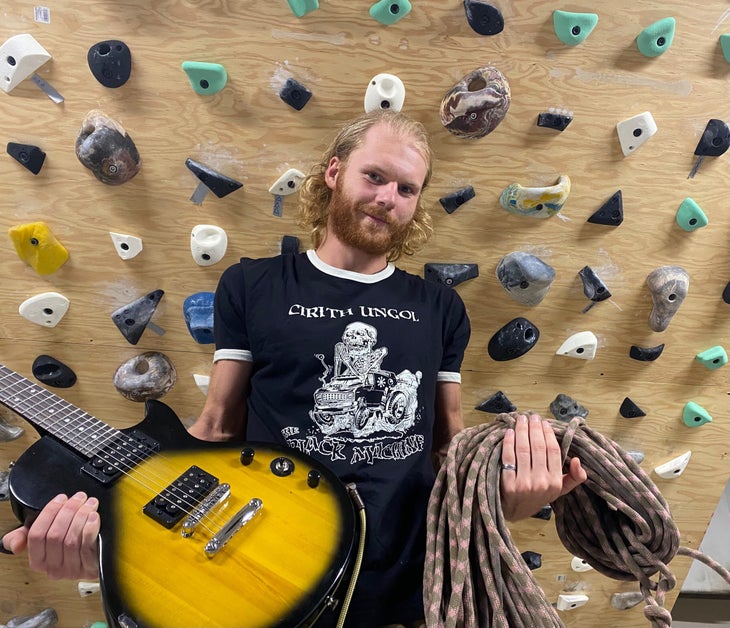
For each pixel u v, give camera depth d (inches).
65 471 33.5
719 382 61.3
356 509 34.7
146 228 52.1
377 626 37.0
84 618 66.0
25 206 50.6
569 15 45.7
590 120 50.3
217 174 49.7
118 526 30.5
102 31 45.6
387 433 39.2
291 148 50.1
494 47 47.6
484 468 35.1
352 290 41.8
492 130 49.4
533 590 32.3
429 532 34.9
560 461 35.6
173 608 27.4
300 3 44.8
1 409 56.8
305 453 37.3
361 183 40.3
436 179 51.9
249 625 27.1
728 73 49.5
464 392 60.7
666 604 72.0
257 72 47.5
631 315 57.9
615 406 62.1
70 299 54.3
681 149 51.7
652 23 47.4
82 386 57.8
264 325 40.4
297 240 53.0
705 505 67.3
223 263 53.8
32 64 45.3
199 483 33.5
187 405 59.4
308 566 30.0
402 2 44.7
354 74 48.0
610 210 52.7
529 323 56.9
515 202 51.6
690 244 55.4
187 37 46.1
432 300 44.2
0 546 61.1
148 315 54.2
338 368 39.4
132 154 48.3
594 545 41.6
